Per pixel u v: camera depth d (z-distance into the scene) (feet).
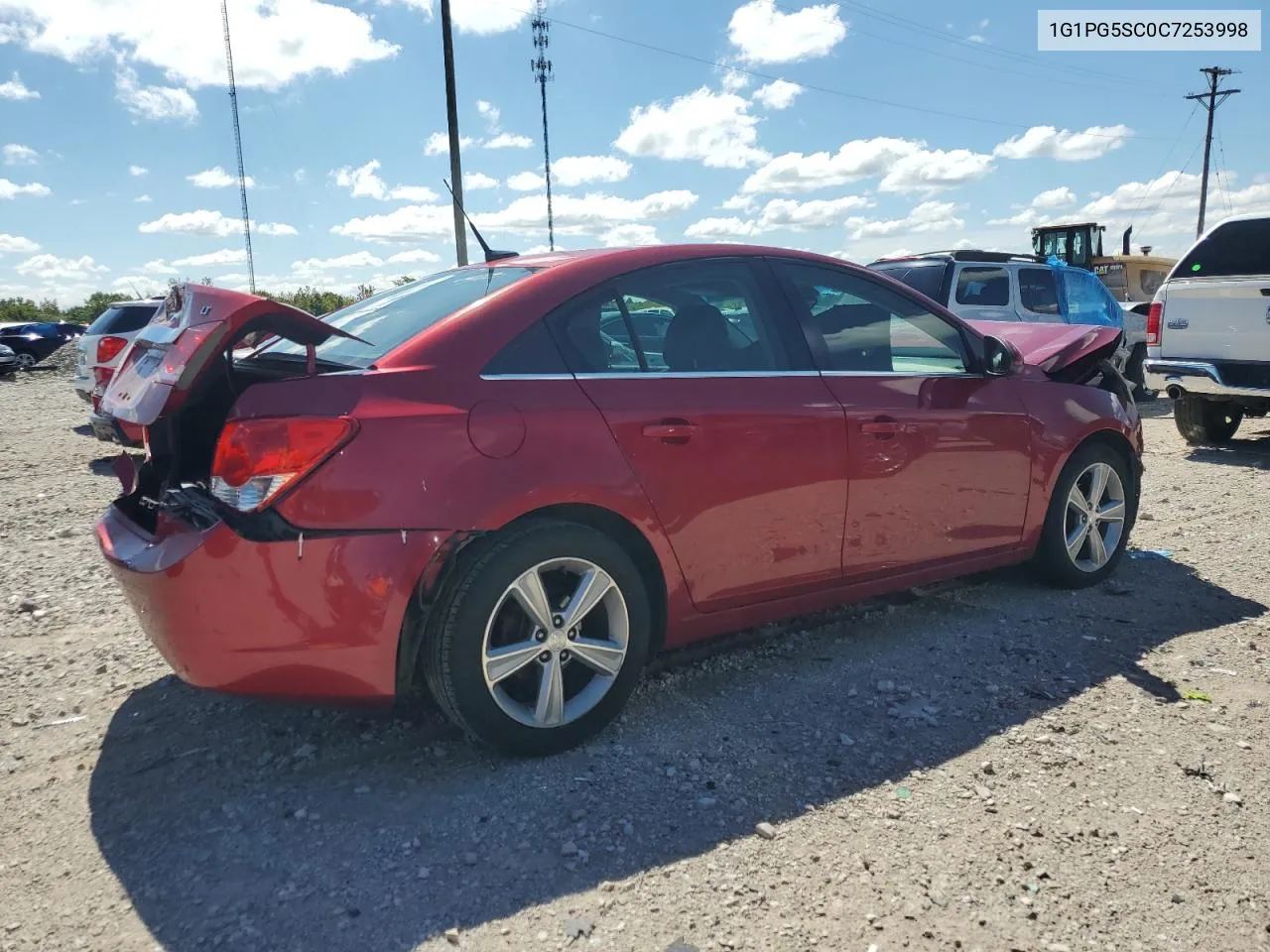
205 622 8.80
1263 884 7.96
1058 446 14.40
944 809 9.05
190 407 10.21
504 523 9.36
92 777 9.96
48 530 21.22
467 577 9.29
